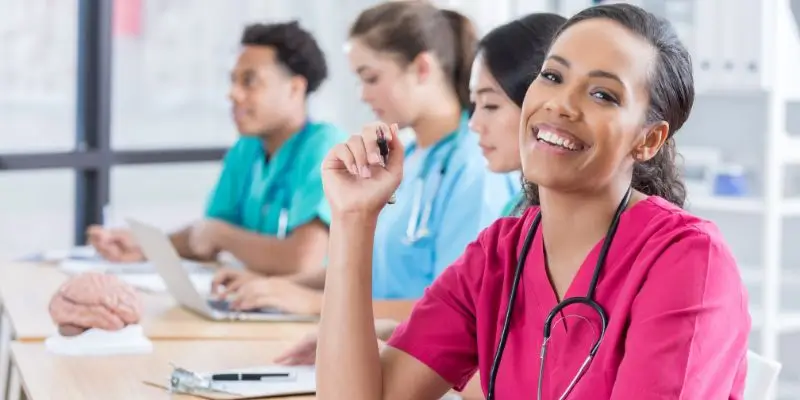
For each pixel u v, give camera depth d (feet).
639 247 4.71
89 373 6.72
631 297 4.62
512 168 7.47
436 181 8.58
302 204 10.84
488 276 5.29
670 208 4.80
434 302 5.48
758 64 10.88
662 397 4.40
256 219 11.51
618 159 4.71
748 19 10.94
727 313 4.54
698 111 12.47
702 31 11.25
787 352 12.14
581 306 4.80
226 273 9.30
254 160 11.87
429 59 8.68
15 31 14.99
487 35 7.48
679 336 4.43
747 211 11.28
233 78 11.32
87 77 14.71
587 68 4.66
